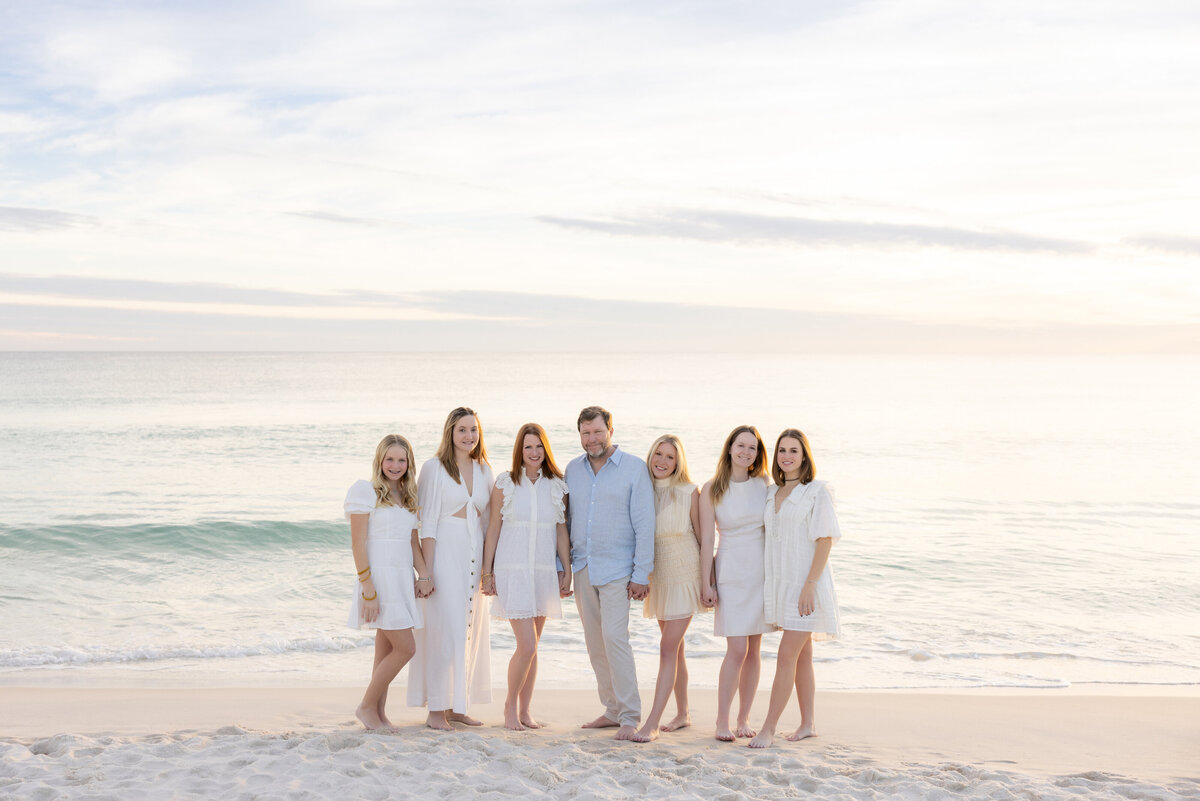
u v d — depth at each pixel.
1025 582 12.54
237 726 5.21
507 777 4.16
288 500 19.39
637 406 56.00
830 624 4.98
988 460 29.89
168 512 17.44
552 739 5.07
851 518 18.45
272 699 6.41
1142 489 23.09
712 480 5.23
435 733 5.00
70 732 5.29
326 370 126.69
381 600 4.89
